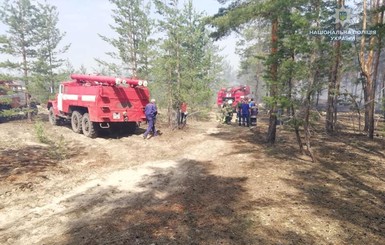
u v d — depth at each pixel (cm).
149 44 1927
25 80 1600
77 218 517
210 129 1605
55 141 1156
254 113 1734
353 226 478
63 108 1410
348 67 1428
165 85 1482
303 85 899
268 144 1140
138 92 1262
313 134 1383
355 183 694
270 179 723
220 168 835
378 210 543
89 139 1219
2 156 892
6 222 505
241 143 1176
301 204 567
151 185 697
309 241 428
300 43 829
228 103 1936
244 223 482
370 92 1366
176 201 587
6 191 633
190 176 764
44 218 518
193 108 1581
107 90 1171
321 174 762
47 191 650
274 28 1053
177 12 1462
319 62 844
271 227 469
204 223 483
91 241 427
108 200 603
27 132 1320
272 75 969
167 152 1037
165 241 424
